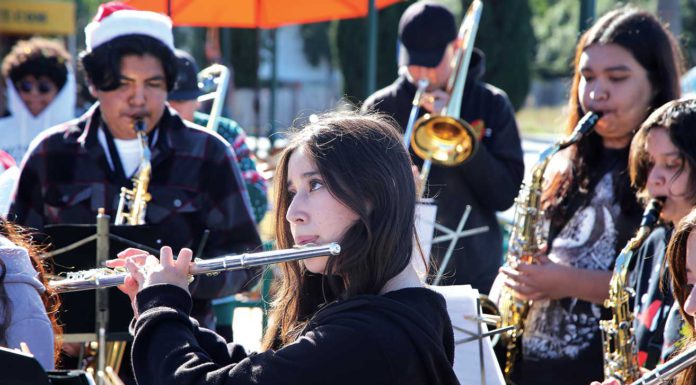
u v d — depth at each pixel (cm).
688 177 511
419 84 771
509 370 606
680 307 437
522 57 2734
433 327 363
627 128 597
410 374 351
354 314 357
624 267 534
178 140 642
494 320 488
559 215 616
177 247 629
